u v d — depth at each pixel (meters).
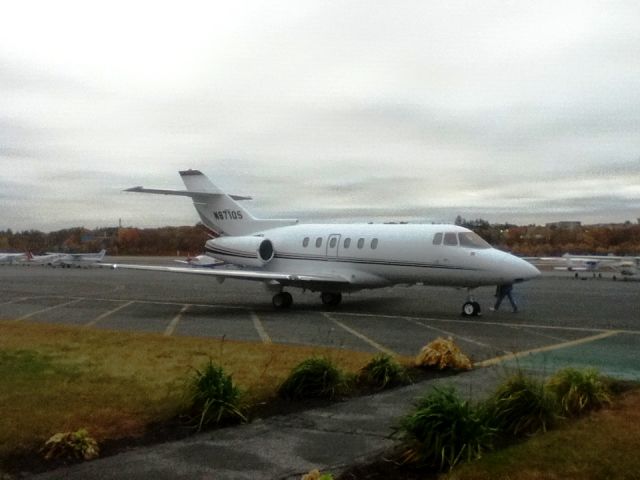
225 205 27.64
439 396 6.60
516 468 5.77
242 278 21.77
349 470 5.89
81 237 117.69
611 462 5.91
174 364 10.39
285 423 7.36
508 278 19.50
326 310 22.05
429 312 21.34
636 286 35.66
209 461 6.07
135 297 27.67
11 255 72.81
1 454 6.16
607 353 12.70
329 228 23.59
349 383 9.15
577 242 93.56
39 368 9.96
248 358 11.06
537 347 13.57
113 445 6.52
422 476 5.79
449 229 20.81
